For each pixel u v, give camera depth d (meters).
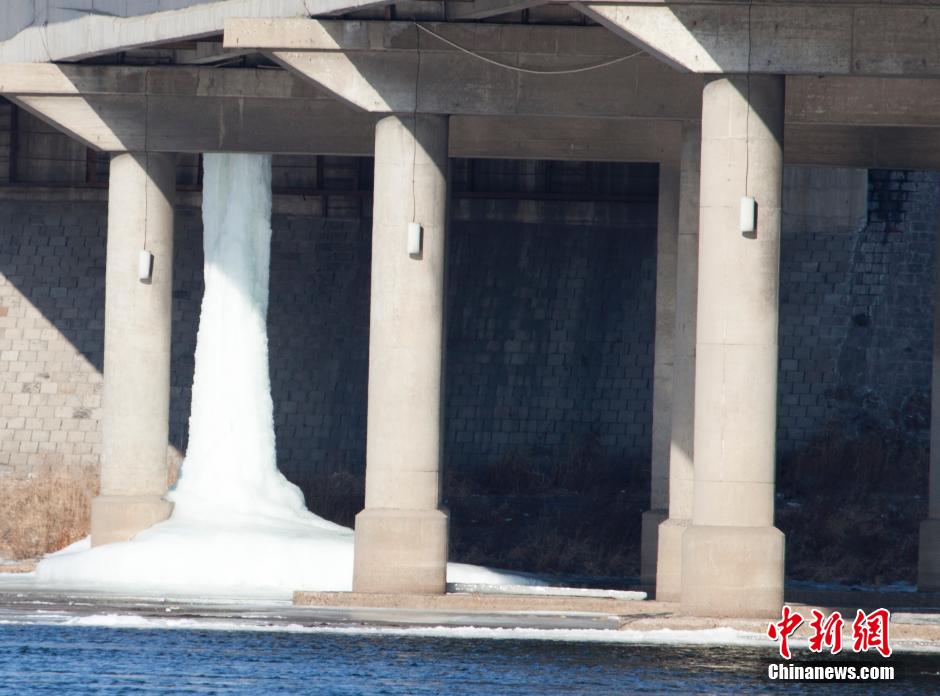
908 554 191.75
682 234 150.25
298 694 89.50
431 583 134.12
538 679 94.56
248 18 137.88
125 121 166.88
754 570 118.06
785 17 119.19
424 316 135.25
